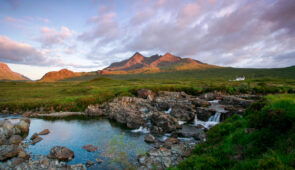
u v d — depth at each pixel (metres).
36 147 30.80
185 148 26.39
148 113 50.03
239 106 59.50
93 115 59.38
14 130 37.53
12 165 23.14
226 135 22.89
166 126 39.38
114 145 30.88
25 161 24.69
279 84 117.81
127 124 44.56
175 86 102.12
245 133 19.67
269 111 19.84
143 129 41.12
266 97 27.94
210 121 46.75
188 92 97.44
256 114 22.27
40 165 23.22
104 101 76.19
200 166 16.36
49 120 51.94
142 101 69.94
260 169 12.48
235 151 17.69
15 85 153.62
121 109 53.28
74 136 36.78
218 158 17.44
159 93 90.44
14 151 26.34
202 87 108.62
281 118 17.67
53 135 37.62
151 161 22.83
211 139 23.84
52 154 26.36
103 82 176.62
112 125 45.88
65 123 48.19
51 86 153.88
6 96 88.25
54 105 66.50
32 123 48.19
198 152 21.66
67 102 69.00
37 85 161.12
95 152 28.38
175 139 32.06
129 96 81.81
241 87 99.38
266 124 18.84
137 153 27.03
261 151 15.89
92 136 36.69
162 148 26.69
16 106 65.00
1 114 60.19
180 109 53.16
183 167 17.44
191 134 34.12
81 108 67.25
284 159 12.55
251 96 80.12
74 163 24.78
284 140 15.55
